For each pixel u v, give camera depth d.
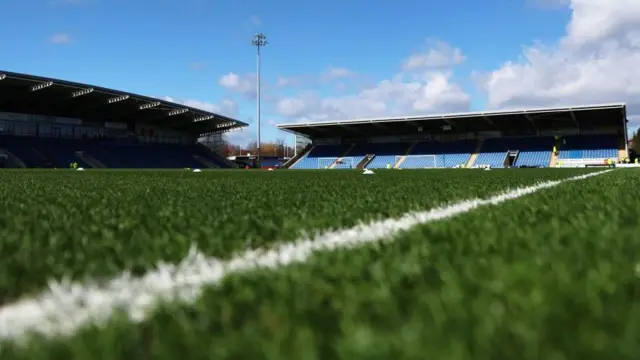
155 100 39.44
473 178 7.94
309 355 0.64
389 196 3.60
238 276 1.12
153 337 0.77
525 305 0.80
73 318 0.87
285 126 47.03
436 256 1.25
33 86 32.59
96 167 39.41
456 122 42.75
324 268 1.17
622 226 1.70
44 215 2.43
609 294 0.85
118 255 1.39
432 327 0.72
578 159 38.19
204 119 45.81
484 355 0.62
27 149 37.09
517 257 1.20
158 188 5.14
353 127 46.34
